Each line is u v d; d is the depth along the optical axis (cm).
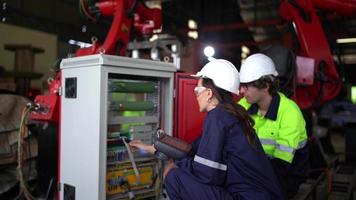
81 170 204
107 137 205
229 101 179
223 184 173
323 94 386
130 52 374
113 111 209
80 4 323
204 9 1006
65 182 216
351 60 627
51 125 252
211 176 165
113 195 211
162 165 229
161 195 231
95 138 194
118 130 213
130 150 212
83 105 201
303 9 376
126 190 215
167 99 237
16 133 299
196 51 428
